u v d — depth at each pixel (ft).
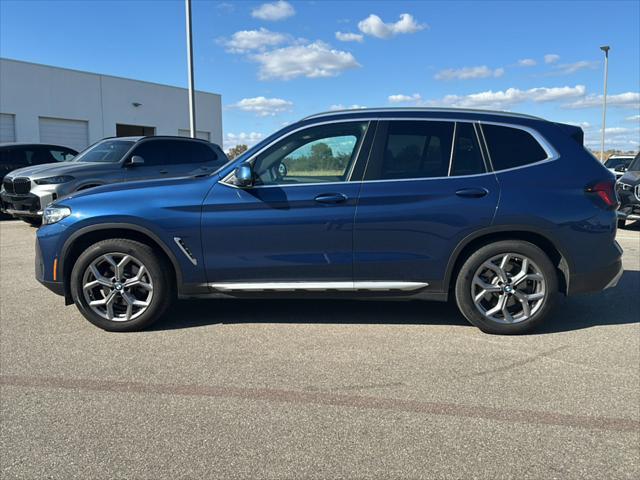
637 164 39.52
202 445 9.18
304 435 9.50
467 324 15.70
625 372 12.18
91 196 14.94
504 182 14.17
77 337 14.64
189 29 59.00
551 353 13.35
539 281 14.39
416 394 11.09
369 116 14.73
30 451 9.02
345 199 14.12
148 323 15.03
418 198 14.11
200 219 14.38
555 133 14.69
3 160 41.22
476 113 14.83
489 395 11.03
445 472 8.38
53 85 85.40
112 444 9.23
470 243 14.46
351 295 14.66
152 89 102.27
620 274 14.78
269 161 14.58
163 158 33.96
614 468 8.47
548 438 9.36
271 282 14.61
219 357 13.14
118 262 14.92
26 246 29.35
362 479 8.21
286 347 13.82
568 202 14.12
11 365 12.67
